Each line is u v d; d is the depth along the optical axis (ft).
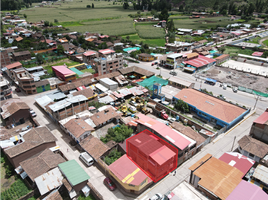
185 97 273.75
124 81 337.52
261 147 176.96
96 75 363.76
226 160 165.17
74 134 198.80
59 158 168.76
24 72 325.83
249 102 287.48
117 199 147.33
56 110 222.89
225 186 130.72
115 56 390.01
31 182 159.53
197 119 248.93
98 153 179.11
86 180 148.56
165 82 334.85
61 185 147.13
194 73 398.21
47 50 514.68
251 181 151.53
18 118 233.35
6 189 156.87
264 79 368.48
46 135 190.08
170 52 498.28
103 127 228.02
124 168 157.38
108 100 270.87
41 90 318.24
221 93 314.35
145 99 289.94
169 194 127.85
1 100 277.44
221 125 232.73
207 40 638.12
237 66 438.81
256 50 545.85
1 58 396.16
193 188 132.67
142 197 148.56
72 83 311.06
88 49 560.61
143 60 472.03
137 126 215.10
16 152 167.43
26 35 646.33
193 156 188.75
